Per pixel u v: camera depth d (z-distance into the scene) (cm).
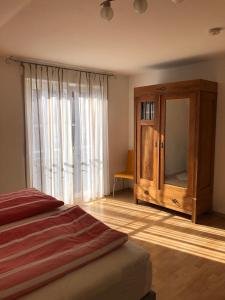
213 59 353
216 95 356
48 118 371
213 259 258
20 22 215
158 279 228
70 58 343
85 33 243
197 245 285
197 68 376
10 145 350
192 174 338
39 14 199
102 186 450
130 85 480
